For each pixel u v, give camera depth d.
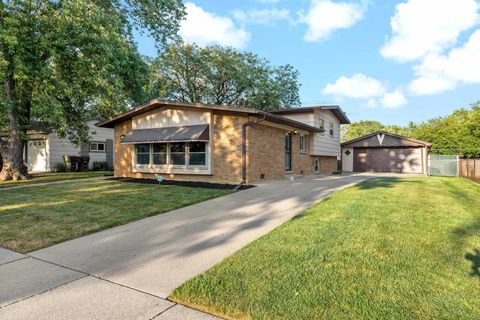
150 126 14.41
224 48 30.50
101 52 12.96
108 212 7.08
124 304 2.94
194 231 5.56
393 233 4.89
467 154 29.69
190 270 3.77
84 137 17.98
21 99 14.73
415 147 23.17
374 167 24.64
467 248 4.20
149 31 17.72
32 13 13.30
